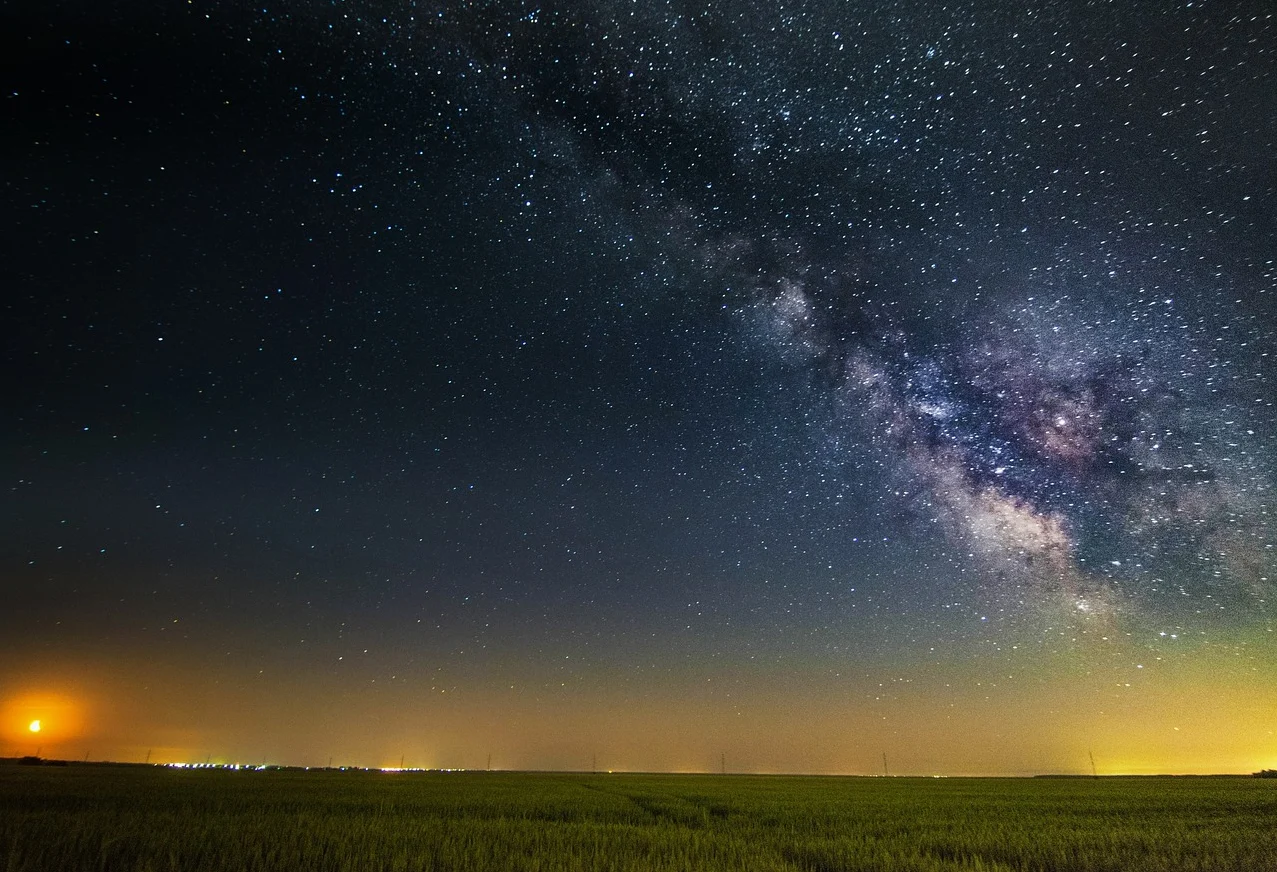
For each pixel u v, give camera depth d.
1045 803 23.91
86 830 10.81
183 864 8.75
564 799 23.59
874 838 13.22
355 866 8.81
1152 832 13.76
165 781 29.14
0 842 9.55
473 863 9.38
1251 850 11.17
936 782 50.12
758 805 22.09
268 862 8.82
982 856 11.09
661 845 11.44
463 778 49.16
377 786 30.16
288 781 33.34
